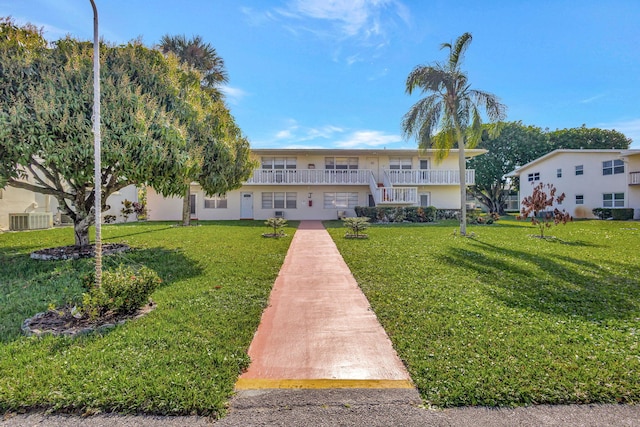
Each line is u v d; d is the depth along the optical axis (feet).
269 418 7.69
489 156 111.14
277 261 25.43
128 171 21.90
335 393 8.70
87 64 22.63
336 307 15.62
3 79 20.83
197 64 58.39
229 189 37.32
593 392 8.39
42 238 37.01
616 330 12.37
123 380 8.76
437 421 7.57
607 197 75.15
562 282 19.39
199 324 12.78
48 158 19.71
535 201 42.83
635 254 28.91
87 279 14.38
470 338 11.64
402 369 9.93
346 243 35.24
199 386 8.63
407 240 37.42
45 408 7.91
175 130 23.02
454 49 41.45
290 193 76.79
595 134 104.73
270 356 10.80
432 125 42.24
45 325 12.54
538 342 11.26
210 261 24.99
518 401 8.17
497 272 21.77
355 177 74.84
